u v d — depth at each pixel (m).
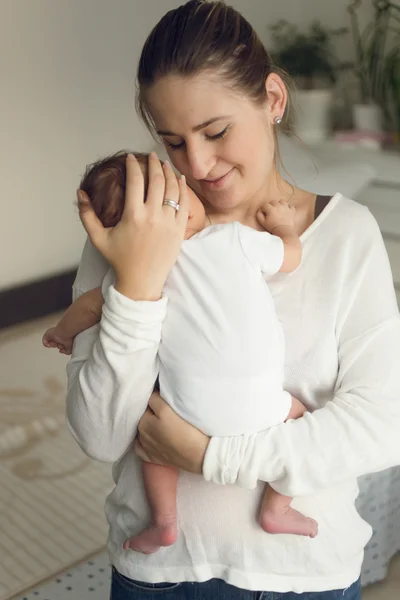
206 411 0.95
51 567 2.05
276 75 1.06
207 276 0.98
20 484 2.39
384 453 0.94
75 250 3.82
